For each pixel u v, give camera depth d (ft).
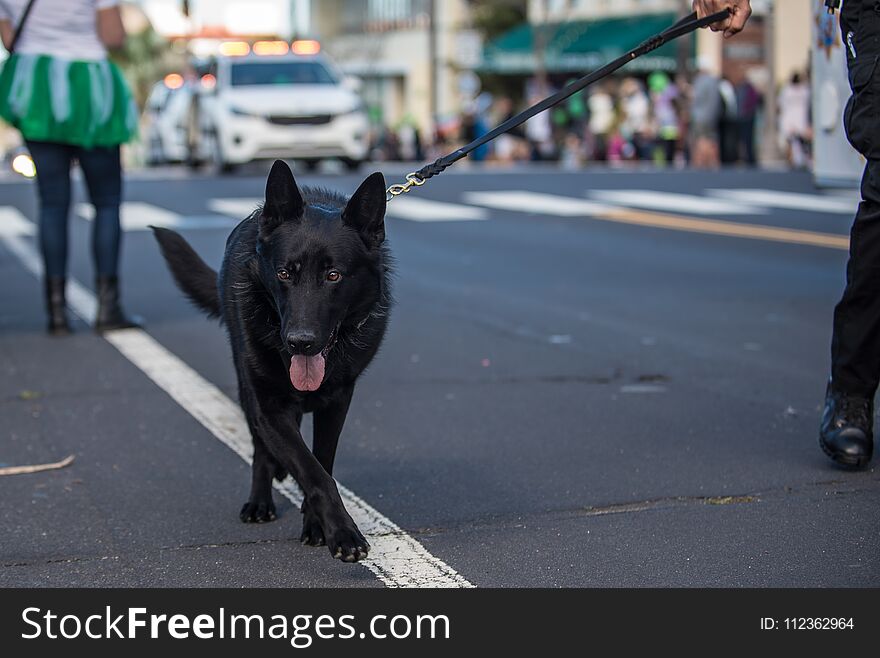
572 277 34.53
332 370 14.16
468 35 122.52
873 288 15.58
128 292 32.30
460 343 25.88
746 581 12.73
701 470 16.71
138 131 26.94
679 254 38.40
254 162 66.64
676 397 20.99
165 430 19.27
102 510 15.56
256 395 13.87
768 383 21.80
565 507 15.29
